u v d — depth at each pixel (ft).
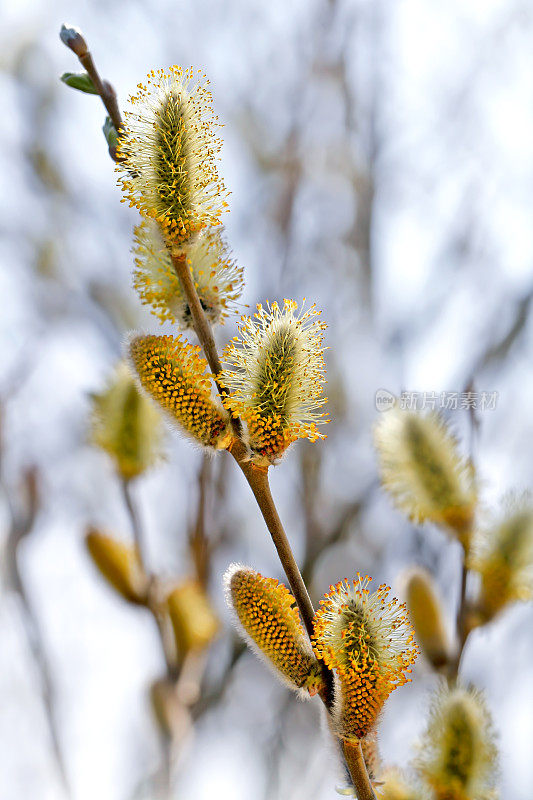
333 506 4.35
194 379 2.33
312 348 2.34
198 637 2.89
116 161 2.45
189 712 2.91
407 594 2.65
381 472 2.67
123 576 2.91
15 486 3.22
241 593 2.28
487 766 2.44
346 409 4.52
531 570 2.63
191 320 2.44
